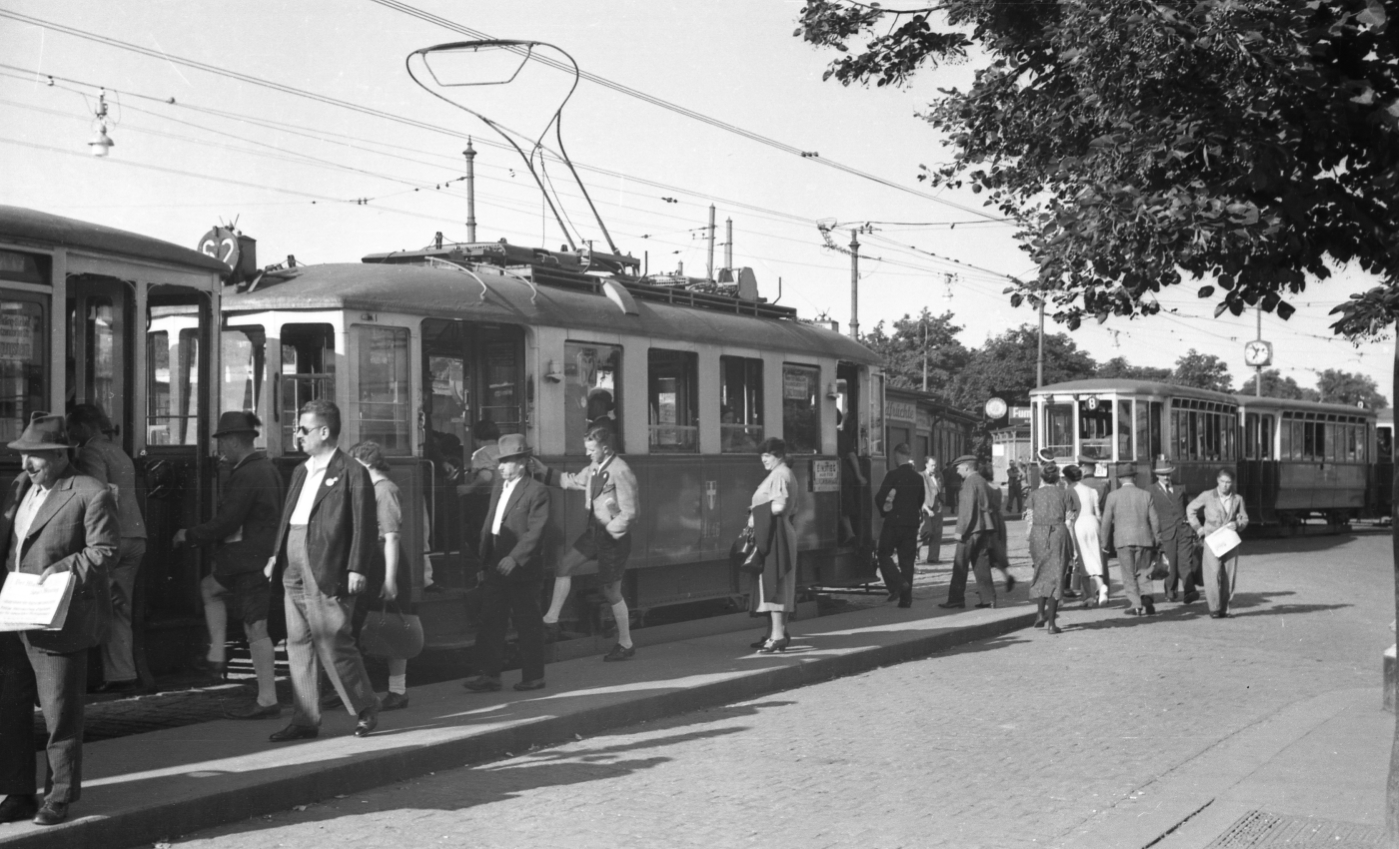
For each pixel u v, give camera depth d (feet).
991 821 24.25
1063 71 27.22
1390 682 35.63
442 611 40.09
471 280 42.96
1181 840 22.89
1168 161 23.30
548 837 23.04
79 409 29.96
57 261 30.40
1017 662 45.75
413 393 40.11
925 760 29.60
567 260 49.78
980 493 58.59
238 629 36.01
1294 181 23.86
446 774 27.99
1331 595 69.77
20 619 20.94
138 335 32.89
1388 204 24.16
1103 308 25.79
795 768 28.73
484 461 42.01
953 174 30.89
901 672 43.47
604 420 46.96
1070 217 24.61
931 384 259.19
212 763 26.00
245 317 39.37
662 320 49.90
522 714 31.94
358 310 38.88
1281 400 124.88
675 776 27.91
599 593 46.03
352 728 29.99
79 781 21.70
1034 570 54.39
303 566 28.19
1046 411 101.65
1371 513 143.13
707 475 51.65
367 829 23.48
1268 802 25.39
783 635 43.34
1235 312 25.44
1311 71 22.18
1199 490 107.04
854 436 63.00
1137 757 29.96
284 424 38.99
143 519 32.94
